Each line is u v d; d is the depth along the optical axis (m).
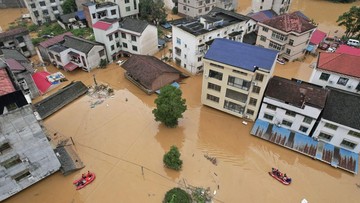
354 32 57.94
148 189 28.94
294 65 51.41
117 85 45.50
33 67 49.59
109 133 35.88
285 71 49.62
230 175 30.52
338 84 37.75
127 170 30.92
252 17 57.12
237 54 34.50
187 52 46.56
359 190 29.16
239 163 31.95
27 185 28.41
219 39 37.34
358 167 31.42
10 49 45.53
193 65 46.81
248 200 27.92
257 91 34.34
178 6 72.50
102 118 38.41
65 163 30.84
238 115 37.72
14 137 24.48
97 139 34.91
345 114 30.86
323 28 66.81
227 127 36.94
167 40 59.59
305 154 32.44
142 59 45.91
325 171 31.09
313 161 32.16
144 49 51.53
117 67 50.31
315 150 32.53
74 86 42.81
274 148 33.78
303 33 48.53
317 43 53.88
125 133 35.91
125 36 50.53
